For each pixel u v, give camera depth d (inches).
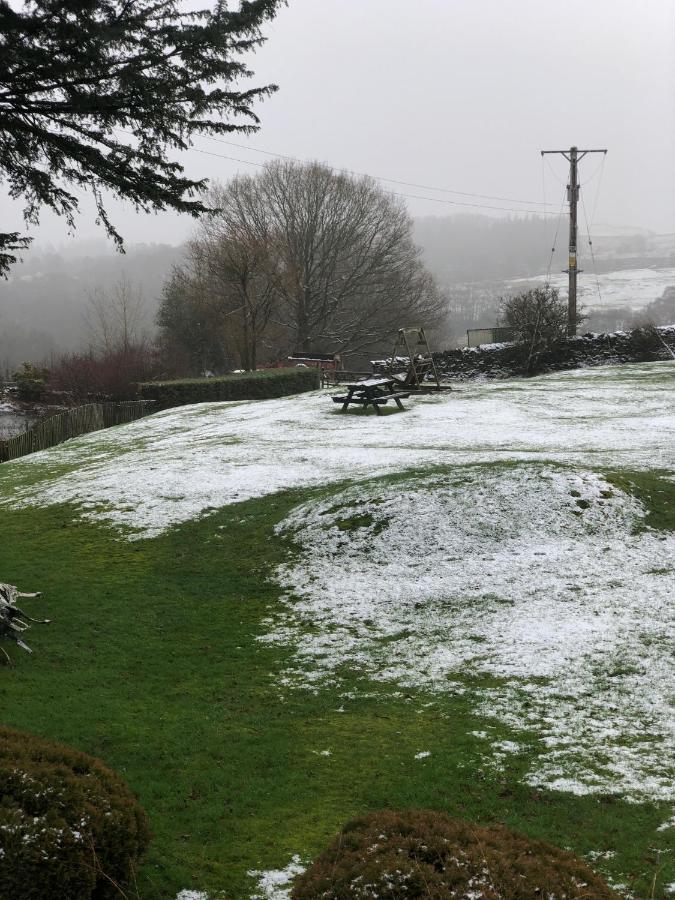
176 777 276.4
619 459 657.6
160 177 415.8
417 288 2635.3
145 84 383.9
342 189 2456.9
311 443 801.6
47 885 172.4
